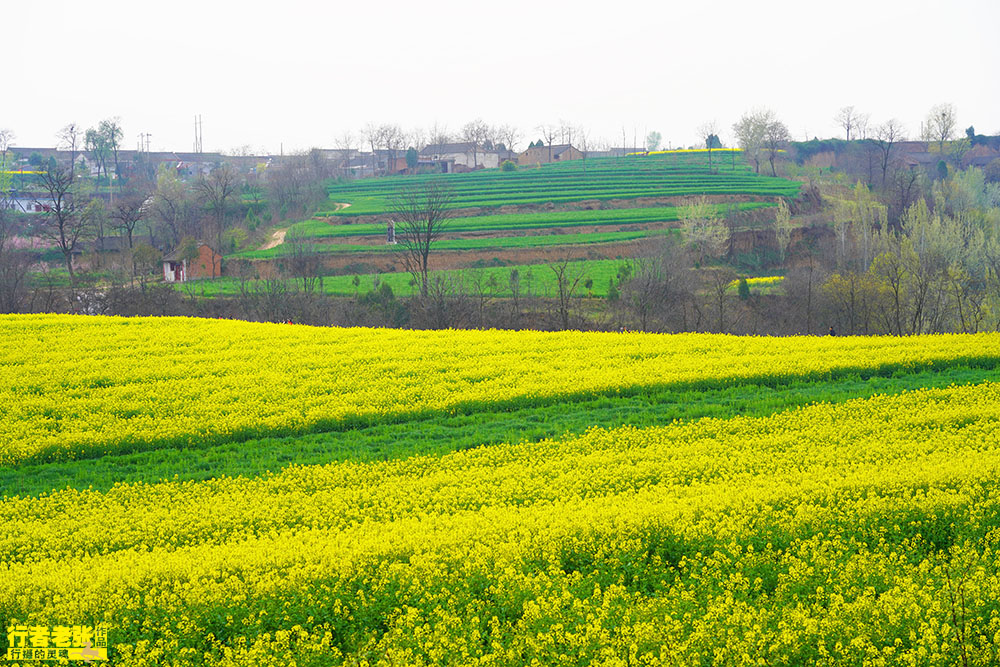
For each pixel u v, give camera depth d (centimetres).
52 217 12369
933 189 12669
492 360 3675
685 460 2336
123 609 1506
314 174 16012
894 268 6456
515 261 10319
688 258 9831
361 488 2289
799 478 2077
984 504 1784
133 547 1955
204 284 8706
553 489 2161
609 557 1666
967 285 6606
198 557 1750
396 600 1521
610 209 13200
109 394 3253
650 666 1234
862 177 16700
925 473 1984
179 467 2572
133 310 6781
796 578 1499
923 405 2834
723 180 15138
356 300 6788
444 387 3244
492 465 2459
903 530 1731
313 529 1941
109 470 2578
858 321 6328
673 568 1628
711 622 1332
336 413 2927
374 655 1357
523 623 1393
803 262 10456
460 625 1402
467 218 12544
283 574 1642
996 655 1224
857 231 9888
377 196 14725
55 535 1992
